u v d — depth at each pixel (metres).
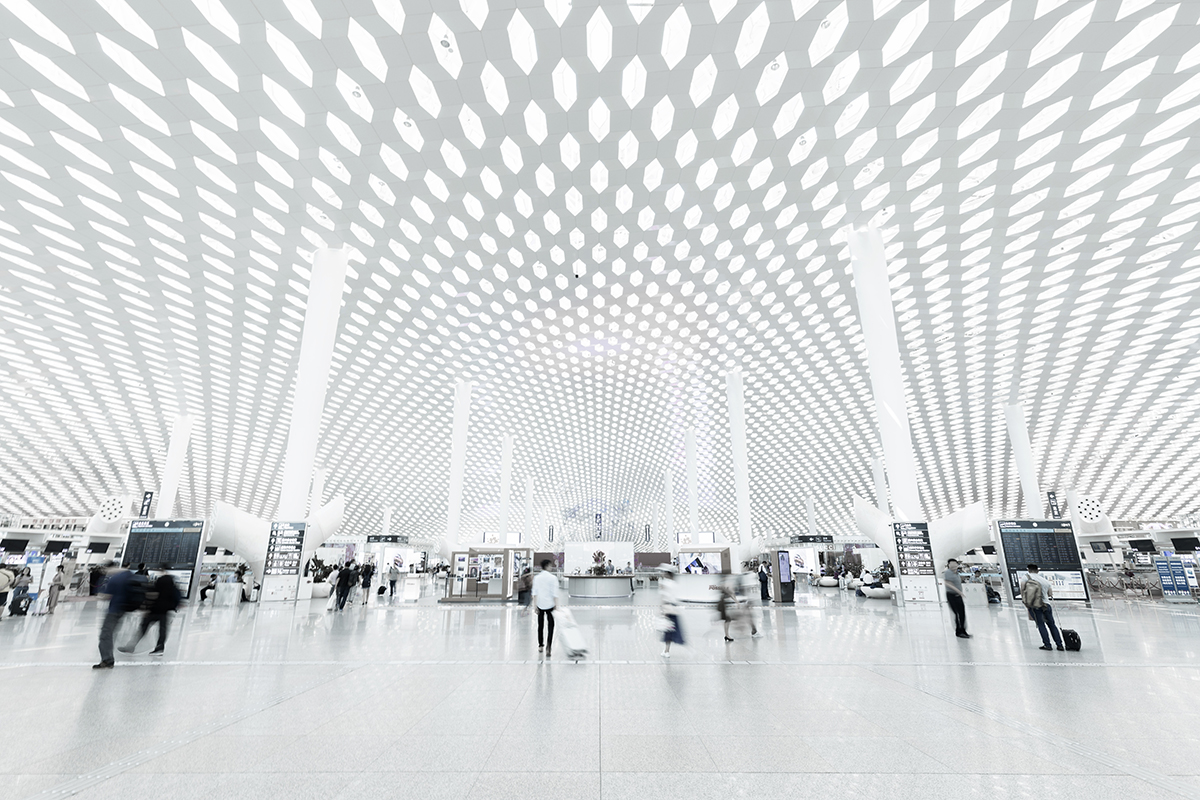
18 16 10.30
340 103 12.88
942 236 19.09
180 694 5.97
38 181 15.34
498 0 10.52
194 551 18.03
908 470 17.11
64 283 21.23
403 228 18.33
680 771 3.72
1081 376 32.97
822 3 10.66
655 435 48.53
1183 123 13.77
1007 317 25.31
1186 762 3.90
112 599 7.60
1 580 13.05
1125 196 16.77
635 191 16.84
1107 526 33.25
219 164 14.87
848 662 8.00
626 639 10.73
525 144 14.60
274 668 7.55
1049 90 12.73
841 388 36.50
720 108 13.47
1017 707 5.41
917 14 10.89
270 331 25.42
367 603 19.28
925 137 14.45
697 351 30.81
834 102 13.18
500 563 22.06
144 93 12.30
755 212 17.98
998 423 42.44
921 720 4.96
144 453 46.75
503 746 4.24
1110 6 10.62
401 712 5.26
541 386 36.06
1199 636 10.59
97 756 4.00
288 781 3.53
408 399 36.53
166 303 22.94
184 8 10.30
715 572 24.61
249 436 42.00
